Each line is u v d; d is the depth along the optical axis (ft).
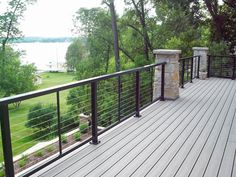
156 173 9.55
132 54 66.74
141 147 11.85
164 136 13.26
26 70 76.84
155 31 62.23
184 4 47.34
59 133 10.17
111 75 12.68
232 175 9.46
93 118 11.91
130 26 64.39
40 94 8.53
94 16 66.13
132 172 9.60
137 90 16.21
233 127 14.74
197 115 17.08
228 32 46.37
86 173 9.46
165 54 20.77
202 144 12.26
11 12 68.33
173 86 21.07
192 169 9.87
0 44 68.95
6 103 7.37
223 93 24.23
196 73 32.94
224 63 34.91
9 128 7.66
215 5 46.01
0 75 69.41
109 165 10.10
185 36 52.85
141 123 15.33
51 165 9.91
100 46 68.95
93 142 12.17
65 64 133.59
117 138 12.91
